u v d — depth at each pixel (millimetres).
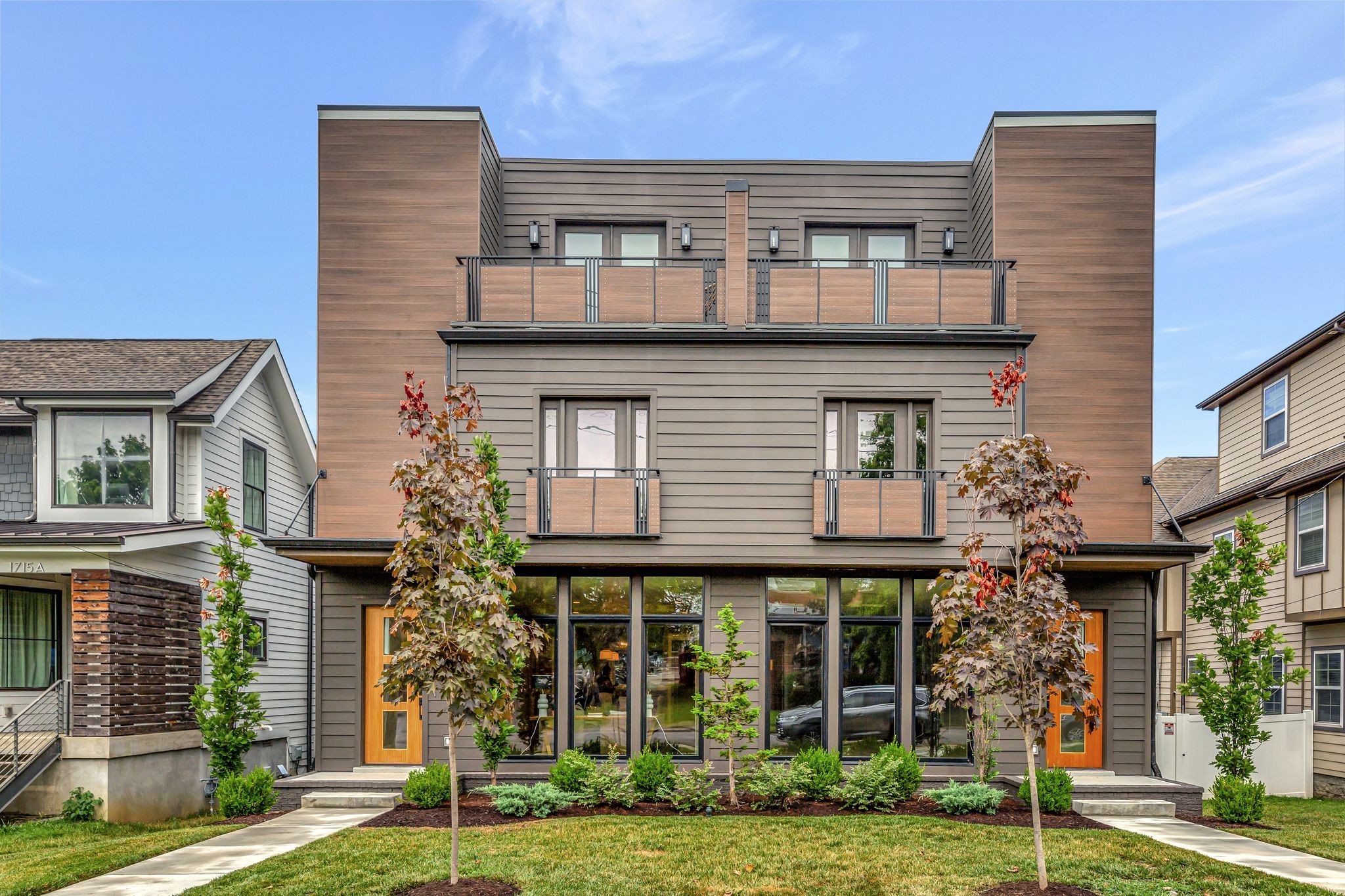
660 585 12656
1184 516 20953
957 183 14469
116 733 12047
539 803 10062
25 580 14094
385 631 12977
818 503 12188
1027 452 7301
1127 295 13133
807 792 10836
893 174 14453
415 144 13336
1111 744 12484
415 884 7242
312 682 18094
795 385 12547
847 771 11797
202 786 13977
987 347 12633
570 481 12195
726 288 12641
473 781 12000
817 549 12258
